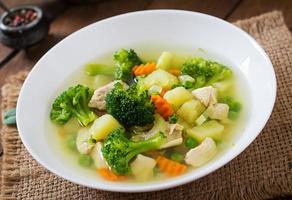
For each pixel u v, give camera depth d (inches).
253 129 16.5
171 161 16.9
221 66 20.0
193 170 16.6
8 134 19.7
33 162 18.6
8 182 18.0
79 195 17.2
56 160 17.2
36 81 19.3
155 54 21.5
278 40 21.7
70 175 15.8
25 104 18.3
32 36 23.5
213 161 16.6
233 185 16.8
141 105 17.6
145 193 17.0
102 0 26.2
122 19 21.3
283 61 20.6
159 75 19.7
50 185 17.6
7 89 21.7
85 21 25.3
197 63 20.1
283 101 19.1
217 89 19.6
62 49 20.6
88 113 19.0
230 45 20.2
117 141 16.7
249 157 17.4
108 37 21.5
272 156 17.4
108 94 18.4
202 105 18.6
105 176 16.6
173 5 25.4
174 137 17.6
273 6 24.3
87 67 21.0
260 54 18.9
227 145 17.5
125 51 20.6
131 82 20.2
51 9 26.4
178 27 21.3
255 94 18.5
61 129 18.9
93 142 17.9
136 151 16.9
